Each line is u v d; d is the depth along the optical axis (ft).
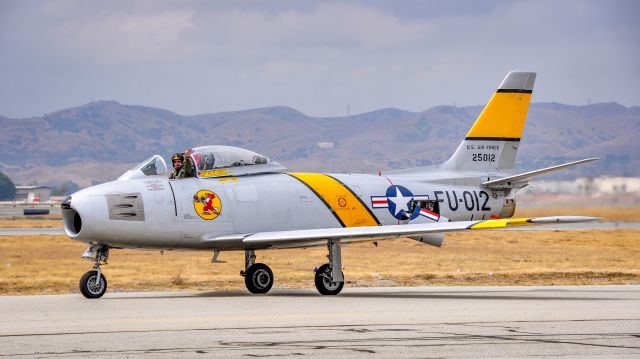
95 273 240.53
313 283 317.01
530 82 325.42
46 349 146.82
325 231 254.47
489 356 141.08
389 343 153.38
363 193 287.07
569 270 370.73
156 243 247.91
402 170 307.99
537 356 141.18
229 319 187.52
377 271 398.42
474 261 474.90
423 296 250.78
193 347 148.97
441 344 152.46
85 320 185.37
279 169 279.08
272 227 266.57
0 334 163.84
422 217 298.56
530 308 211.61
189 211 250.37
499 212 318.86
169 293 265.95
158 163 255.09
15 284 305.94
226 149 268.00
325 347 149.07
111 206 237.66
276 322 182.19
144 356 140.36
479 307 214.90
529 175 304.91
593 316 193.36
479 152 318.65
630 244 649.20
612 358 139.74
